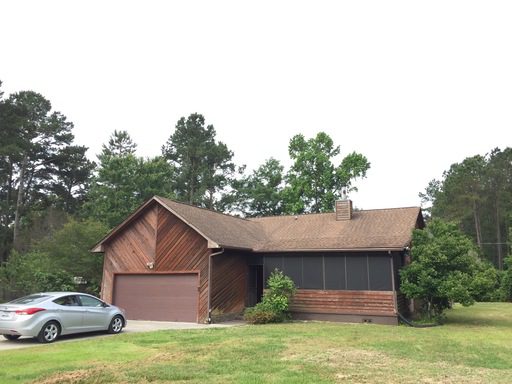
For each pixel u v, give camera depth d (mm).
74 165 49375
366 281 18266
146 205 20484
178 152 52812
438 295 17062
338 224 22266
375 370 7902
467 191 52625
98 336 13156
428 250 17125
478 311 23359
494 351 10367
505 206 51094
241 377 7258
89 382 7008
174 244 19609
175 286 19266
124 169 43094
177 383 6926
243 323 18000
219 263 19141
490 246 51969
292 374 7484
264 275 20438
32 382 6988
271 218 25891
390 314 17500
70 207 49125
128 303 20203
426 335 13273
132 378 7223
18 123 36812
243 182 53250
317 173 42875
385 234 19531
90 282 25031
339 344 11062
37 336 11570
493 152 56281
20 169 45656
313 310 19000
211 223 20609
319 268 19312
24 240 39781
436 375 7582
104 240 21109
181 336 12539
